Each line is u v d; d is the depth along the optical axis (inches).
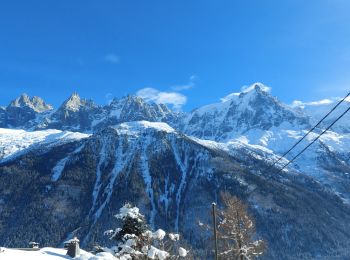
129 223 1282.0
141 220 1291.8
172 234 1332.4
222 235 2158.0
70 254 2134.6
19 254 1923.0
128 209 1301.7
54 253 2145.7
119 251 1243.8
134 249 1250.6
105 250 1254.3
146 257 1238.3
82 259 1194.6
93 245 1300.4
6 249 1963.6
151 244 1305.4
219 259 2113.7
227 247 2148.1
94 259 1136.8
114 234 1288.1
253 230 2174.0
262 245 2185.0
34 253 2034.9
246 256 2105.1
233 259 2140.7
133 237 1251.2
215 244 1582.2
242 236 2134.6
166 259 1264.8
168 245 1341.0
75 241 2162.9
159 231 1290.6
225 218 2166.6
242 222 2171.5
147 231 1282.0
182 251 1298.0
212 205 1617.9
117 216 1291.8
